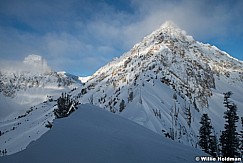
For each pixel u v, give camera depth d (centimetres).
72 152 2400
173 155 2891
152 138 3691
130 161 2403
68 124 3394
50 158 2241
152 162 2494
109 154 2475
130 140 3103
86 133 3034
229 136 6981
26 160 2191
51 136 2770
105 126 3778
